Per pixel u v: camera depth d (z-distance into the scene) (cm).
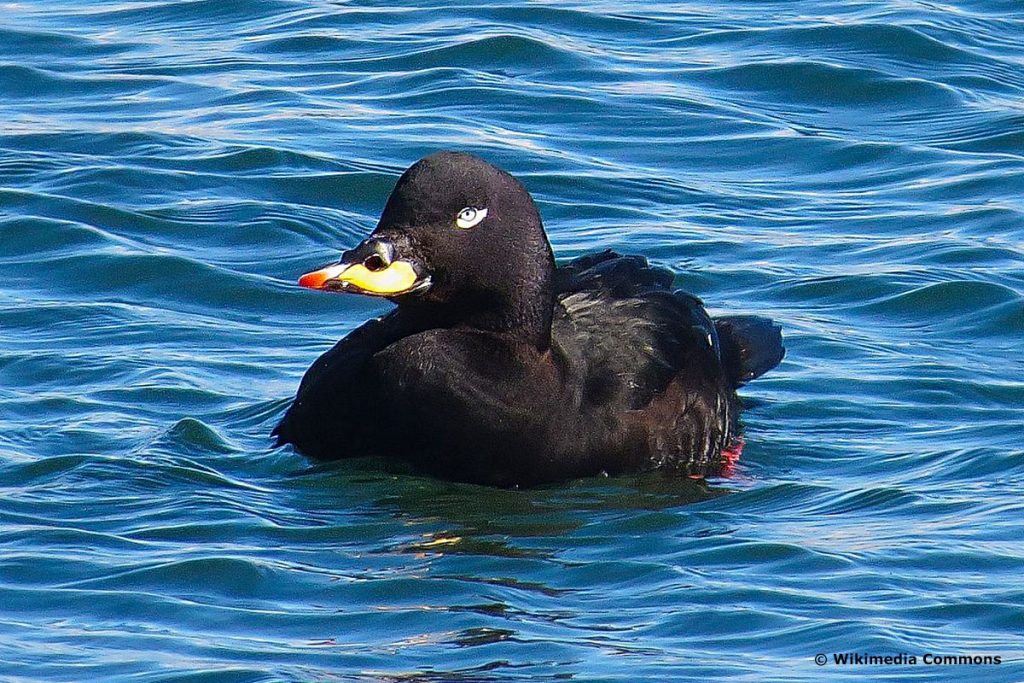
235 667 977
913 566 1101
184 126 1872
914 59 2025
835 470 1273
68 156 1803
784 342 1471
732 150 1848
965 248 1628
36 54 2042
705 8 2177
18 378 1389
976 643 1002
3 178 1748
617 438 1257
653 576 1095
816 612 1041
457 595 1069
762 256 1628
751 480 1254
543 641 1012
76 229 1638
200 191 1739
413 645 1007
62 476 1227
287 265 1612
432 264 1211
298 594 1069
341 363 1265
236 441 1296
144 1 2194
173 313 1523
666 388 1288
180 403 1356
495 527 1170
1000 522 1162
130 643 1003
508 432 1227
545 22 2130
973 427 1332
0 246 1625
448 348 1230
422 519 1181
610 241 1650
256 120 1881
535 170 1784
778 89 1969
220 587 1075
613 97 1934
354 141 1836
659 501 1218
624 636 1019
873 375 1418
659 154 1841
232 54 2050
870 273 1577
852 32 2067
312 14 2144
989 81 1978
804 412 1367
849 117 1920
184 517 1169
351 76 1989
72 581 1076
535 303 1232
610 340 1291
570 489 1238
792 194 1767
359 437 1249
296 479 1240
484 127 1873
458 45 2031
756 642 1009
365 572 1098
